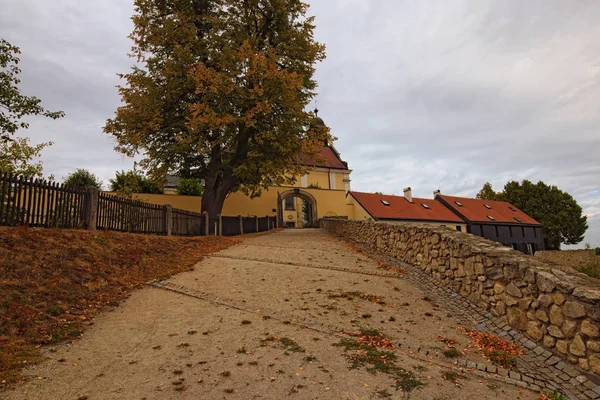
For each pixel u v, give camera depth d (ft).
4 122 49.65
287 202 153.48
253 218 93.50
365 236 58.29
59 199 35.78
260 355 18.43
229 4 77.15
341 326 22.98
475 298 27.48
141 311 24.68
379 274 37.27
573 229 178.19
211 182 78.74
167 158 73.67
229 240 62.34
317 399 14.53
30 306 21.39
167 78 70.08
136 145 70.90
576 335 18.39
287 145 71.97
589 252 96.02
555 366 18.67
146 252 38.68
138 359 17.70
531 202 183.83
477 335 22.50
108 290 27.40
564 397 16.03
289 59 78.28
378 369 17.28
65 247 30.63
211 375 16.24
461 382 16.52
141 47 73.46
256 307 26.03
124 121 67.00
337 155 158.61
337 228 80.12
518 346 21.06
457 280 30.40
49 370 16.07
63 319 21.54
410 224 42.63
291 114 71.36
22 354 16.98
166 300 27.12
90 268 29.40
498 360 19.02
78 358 17.49
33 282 23.98
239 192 118.11
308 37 80.07
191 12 74.90
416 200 145.38
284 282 33.06
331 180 144.66
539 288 21.18
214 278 33.78
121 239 39.22
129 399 14.12
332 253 50.06
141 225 48.67
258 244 58.70
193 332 21.30
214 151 78.95
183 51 68.08
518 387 16.55
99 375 15.97
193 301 27.07
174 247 44.93
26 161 51.11
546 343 20.24
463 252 29.73
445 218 136.05
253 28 81.41
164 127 73.00
